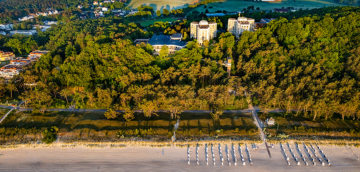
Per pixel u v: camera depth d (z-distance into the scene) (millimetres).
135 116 170250
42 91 182000
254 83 182875
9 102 188750
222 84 179375
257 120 164875
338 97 167375
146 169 130375
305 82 177500
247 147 143125
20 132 154750
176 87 174375
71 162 134875
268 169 129875
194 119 166125
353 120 161250
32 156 139250
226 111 174625
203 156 138625
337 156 136875
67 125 162250
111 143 146750
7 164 134375
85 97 192125
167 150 142500
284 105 174750
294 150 141375
